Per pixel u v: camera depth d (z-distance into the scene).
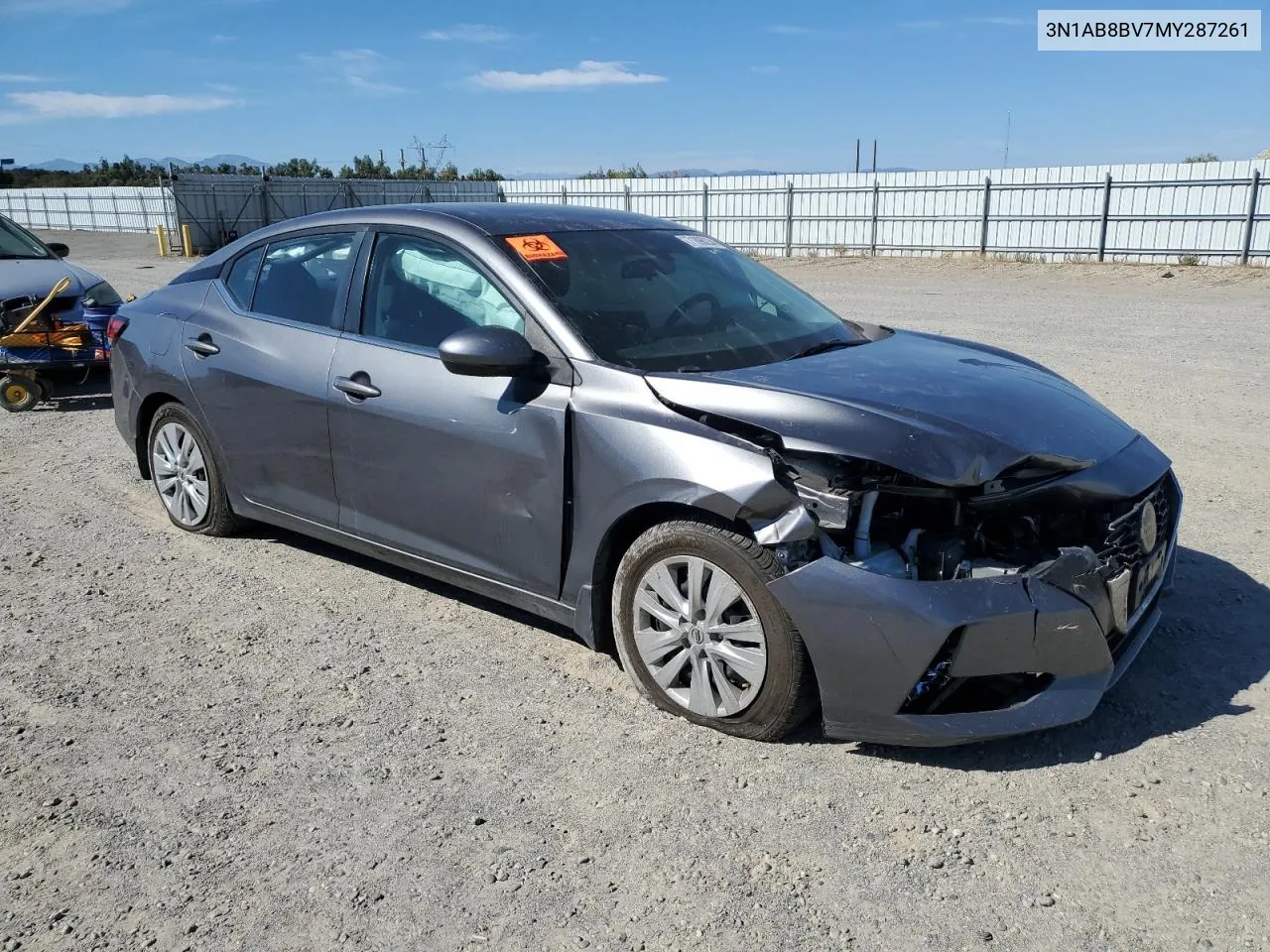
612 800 2.97
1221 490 5.74
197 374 4.84
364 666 3.84
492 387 3.69
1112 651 3.24
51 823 2.92
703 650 3.29
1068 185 23.84
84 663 3.89
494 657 3.90
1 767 3.20
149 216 43.56
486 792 3.02
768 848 2.75
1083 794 2.95
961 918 2.47
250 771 3.16
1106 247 23.66
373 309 4.19
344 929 2.48
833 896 2.55
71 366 8.38
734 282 4.32
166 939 2.46
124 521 5.57
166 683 3.73
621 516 3.36
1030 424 3.29
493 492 3.71
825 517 3.01
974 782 3.02
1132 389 8.62
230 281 4.93
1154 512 3.40
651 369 3.50
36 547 5.16
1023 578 2.95
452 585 4.21
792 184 28.64
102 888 2.65
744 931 2.44
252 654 3.96
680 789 3.02
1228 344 11.39
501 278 3.79
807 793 2.98
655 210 32.06
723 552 3.15
